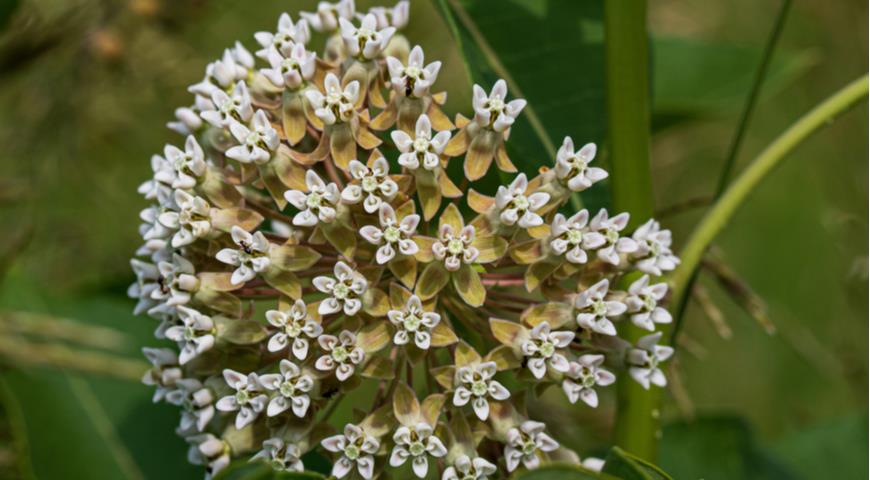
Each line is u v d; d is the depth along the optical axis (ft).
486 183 1.03
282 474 0.81
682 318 0.98
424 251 0.85
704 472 1.24
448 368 0.86
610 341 0.89
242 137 0.87
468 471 0.85
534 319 0.87
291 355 0.86
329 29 0.95
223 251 0.86
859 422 1.35
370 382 1.30
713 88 1.30
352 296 0.85
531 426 0.86
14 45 1.32
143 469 1.12
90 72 1.36
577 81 1.04
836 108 0.98
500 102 0.87
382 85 0.90
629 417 0.98
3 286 1.19
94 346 1.20
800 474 1.32
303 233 0.89
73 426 1.13
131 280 1.24
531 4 1.06
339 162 0.87
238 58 0.93
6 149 1.40
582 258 0.86
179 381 0.88
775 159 0.99
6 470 1.13
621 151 0.97
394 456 0.85
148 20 1.34
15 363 1.12
